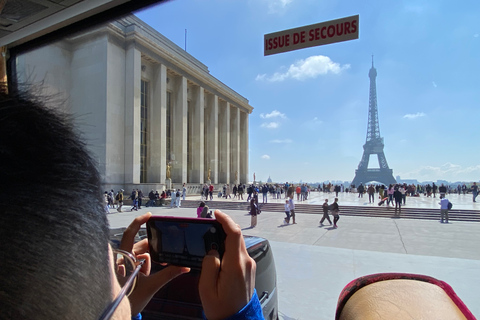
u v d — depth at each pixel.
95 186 0.64
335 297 6.49
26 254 0.46
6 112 0.52
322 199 36.81
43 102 0.60
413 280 0.83
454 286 7.13
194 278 3.02
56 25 3.41
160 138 36.09
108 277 0.66
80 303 0.53
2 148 0.48
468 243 12.59
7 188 0.47
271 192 42.50
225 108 53.31
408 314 0.68
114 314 0.63
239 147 58.09
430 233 15.10
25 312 0.45
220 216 1.08
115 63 29.41
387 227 17.03
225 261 1.00
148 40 32.62
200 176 44.84
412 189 43.81
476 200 34.97
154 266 2.52
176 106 41.44
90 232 0.58
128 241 1.36
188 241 1.26
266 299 3.73
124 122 30.64
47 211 0.49
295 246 11.45
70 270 0.51
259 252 3.92
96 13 3.22
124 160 30.41
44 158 0.52
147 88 36.56
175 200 27.62
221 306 0.98
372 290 0.81
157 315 3.06
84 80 24.83
